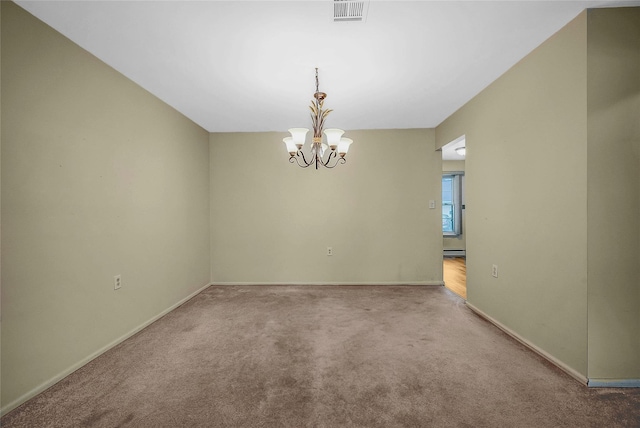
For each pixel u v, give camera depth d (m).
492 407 1.62
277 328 2.71
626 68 1.73
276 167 4.27
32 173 1.73
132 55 2.19
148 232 2.83
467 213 3.23
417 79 2.63
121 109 2.46
